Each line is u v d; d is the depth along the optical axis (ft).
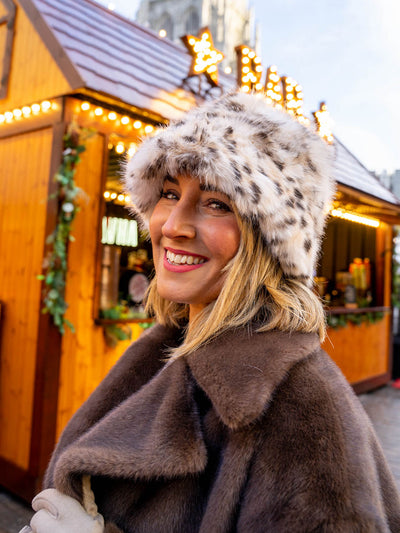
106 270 11.94
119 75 11.48
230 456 2.57
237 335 2.94
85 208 11.01
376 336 23.68
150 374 3.93
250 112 3.25
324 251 23.80
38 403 10.28
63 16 12.56
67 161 10.31
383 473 2.98
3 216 12.34
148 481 2.95
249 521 2.39
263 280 3.01
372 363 23.27
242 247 2.98
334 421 2.47
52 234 10.28
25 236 11.53
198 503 2.79
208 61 13.98
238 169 2.84
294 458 2.40
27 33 11.82
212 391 2.70
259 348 2.78
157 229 3.37
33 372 10.73
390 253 25.02
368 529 2.21
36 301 10.99
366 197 17.78
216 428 2.82
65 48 10.54
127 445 2.92
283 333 2.89
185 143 2.97
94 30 13.37
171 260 3.22
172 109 11.94
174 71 15.14
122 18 17.08
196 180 3.06
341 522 2.20
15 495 10.85
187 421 2.84
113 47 13.15
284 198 2.93
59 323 10.15
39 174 11.28
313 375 2.66
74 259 10.79
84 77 9.91
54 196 10.41
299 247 3.01
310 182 3.16
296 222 2.98
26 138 11.78
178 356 3.06
